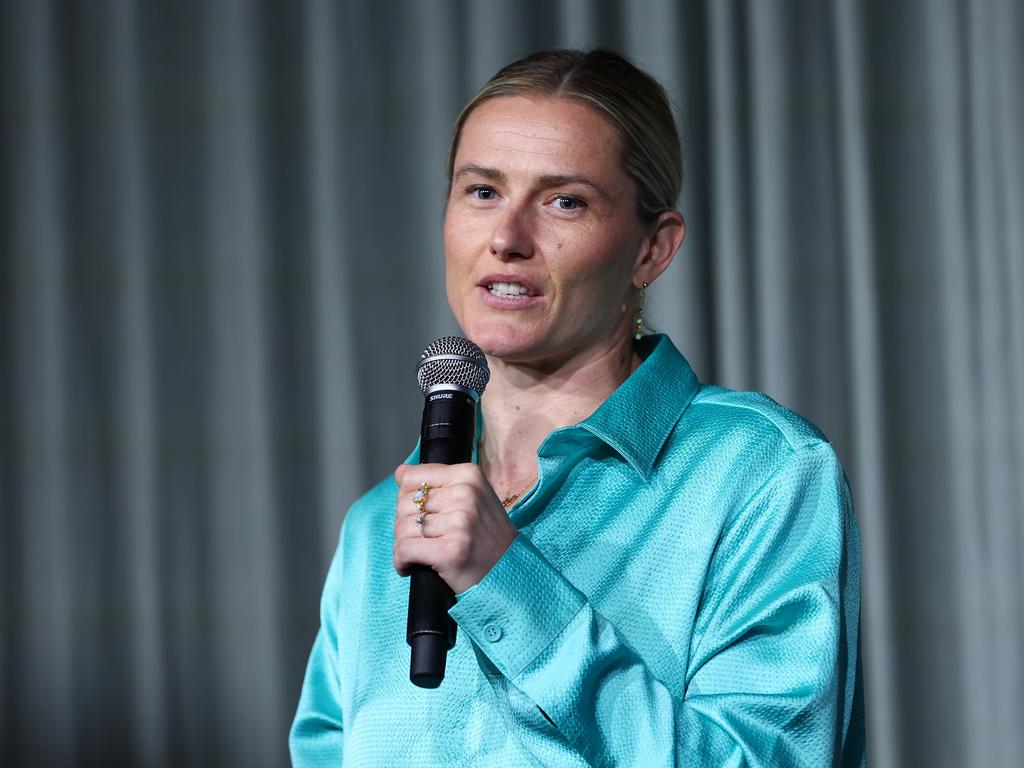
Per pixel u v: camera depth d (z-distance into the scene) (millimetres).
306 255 12867
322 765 5418
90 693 12891
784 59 12281
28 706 12930
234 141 12992
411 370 12656
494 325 4684
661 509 4523
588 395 4941
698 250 12102
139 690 12836
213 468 12883
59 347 13109
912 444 12039
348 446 12695
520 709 4020
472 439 4348
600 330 4859
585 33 12344
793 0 12320
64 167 13180
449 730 4469
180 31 13125
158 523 12906
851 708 4520
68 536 13000
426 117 12688
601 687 4016
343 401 12711
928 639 11883
